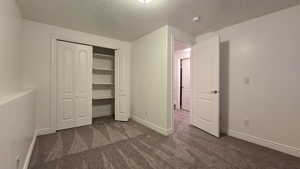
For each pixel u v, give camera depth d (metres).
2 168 0.90
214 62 2.65
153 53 3.00
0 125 0.87
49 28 2.69
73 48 3.07
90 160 1.82
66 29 2.87
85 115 3.26
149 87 3.13
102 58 4.05
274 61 2.15
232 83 2.68
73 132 2.80
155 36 2.94
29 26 2.49
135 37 3.44
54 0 1.87
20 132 1.36
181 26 2.74
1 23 1.43
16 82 2.05
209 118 2.77
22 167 1.46
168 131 2.71
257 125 2.33
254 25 2.37
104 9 2.10
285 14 2.04
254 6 1.98
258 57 2.32
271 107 2.18
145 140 2.44
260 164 1.75
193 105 3.30
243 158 1.88
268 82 2.21
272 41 2.17
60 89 2.91
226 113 2.77
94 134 2.70
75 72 3.11
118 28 2.87
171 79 2.76
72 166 1.68
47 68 2.68
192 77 3.31
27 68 2.48
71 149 2.10
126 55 3.76
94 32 3.11
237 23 2.58
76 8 2.08
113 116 4.14
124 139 2.48
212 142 2.38
